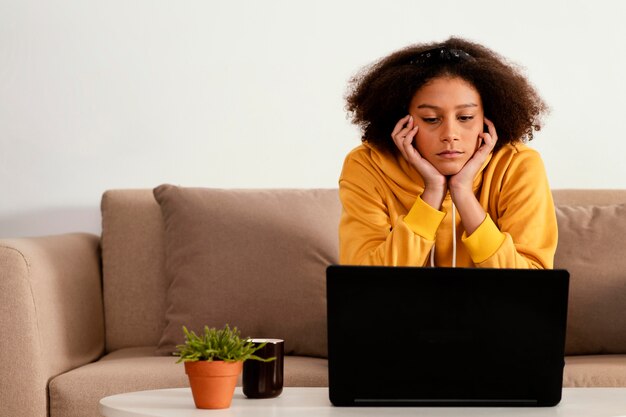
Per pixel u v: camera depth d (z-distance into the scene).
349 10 3.08
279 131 3.06
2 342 2.17
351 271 1.52
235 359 1.53
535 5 3.09
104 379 2.20
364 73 2.46
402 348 1.53
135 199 2.85
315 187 3.05
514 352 1.53
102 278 2.84
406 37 3.08
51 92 3.05
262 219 2.65
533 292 1.52
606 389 1.77
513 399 1.53
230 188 3.03
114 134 3.05
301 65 3.07
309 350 2.56
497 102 2.20
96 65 3.05
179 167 3.05
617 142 3.07
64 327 2.39
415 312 1.52
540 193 2.26
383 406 1.53
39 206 3.03
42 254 2.36
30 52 3.05
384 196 2.32
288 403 1.59
